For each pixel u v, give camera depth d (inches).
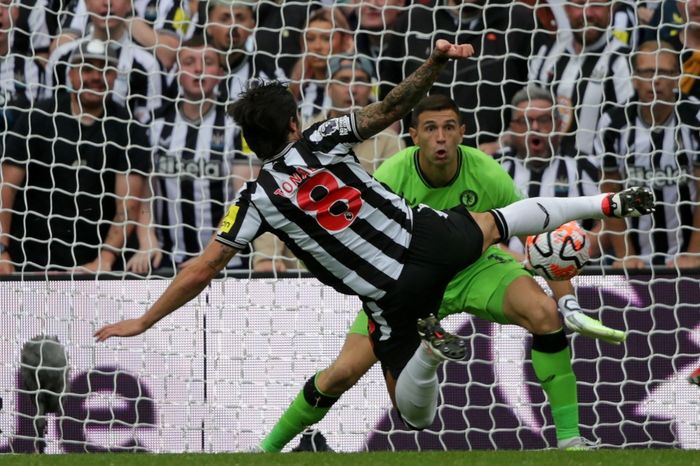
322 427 843.4
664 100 967.0
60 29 979.9
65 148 947.3
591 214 561.6
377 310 541.0
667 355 855.1
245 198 528.7
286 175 523.8
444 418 847.1
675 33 976.3
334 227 526.3
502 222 548.4
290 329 854.5
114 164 955.3
